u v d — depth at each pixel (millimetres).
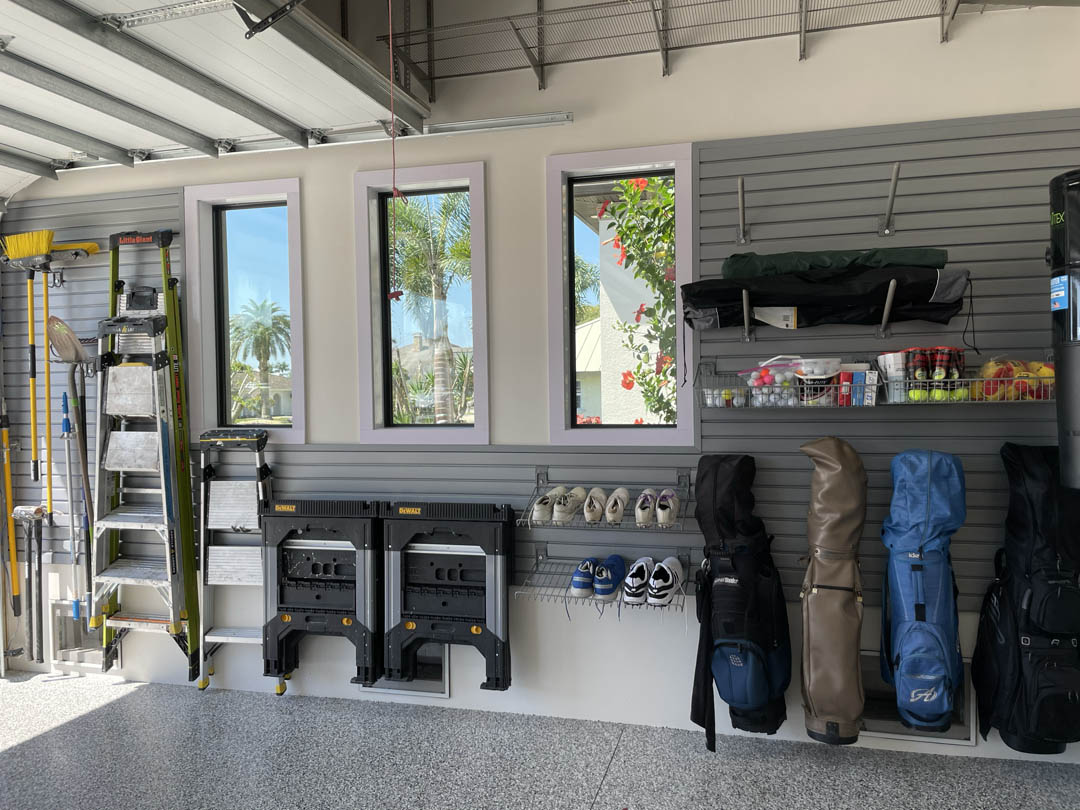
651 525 3336
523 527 3699
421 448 3844
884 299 3100
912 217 3303
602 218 3766
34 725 3646
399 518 3627
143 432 4008
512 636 3705
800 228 3402
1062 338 2514
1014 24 3201
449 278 3977
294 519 3752
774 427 3441
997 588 3078
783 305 3213
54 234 4320
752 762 3211
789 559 3424
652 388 3719
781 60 3420
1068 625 2867
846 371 3154
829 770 3133
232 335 4254
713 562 3229
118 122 3510
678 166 3518
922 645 2955
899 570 3043
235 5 2535
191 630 3990
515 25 3541
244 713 3764
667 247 3688
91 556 4090
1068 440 2500
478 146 3756
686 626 3498
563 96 3656
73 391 4129
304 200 3975
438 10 3783
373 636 3656
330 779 3115
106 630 4098
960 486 3039
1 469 4297
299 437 3988
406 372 4035
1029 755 3201
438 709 3781
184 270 4117
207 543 3979
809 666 3102
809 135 3381
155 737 3506
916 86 3297
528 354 3717
